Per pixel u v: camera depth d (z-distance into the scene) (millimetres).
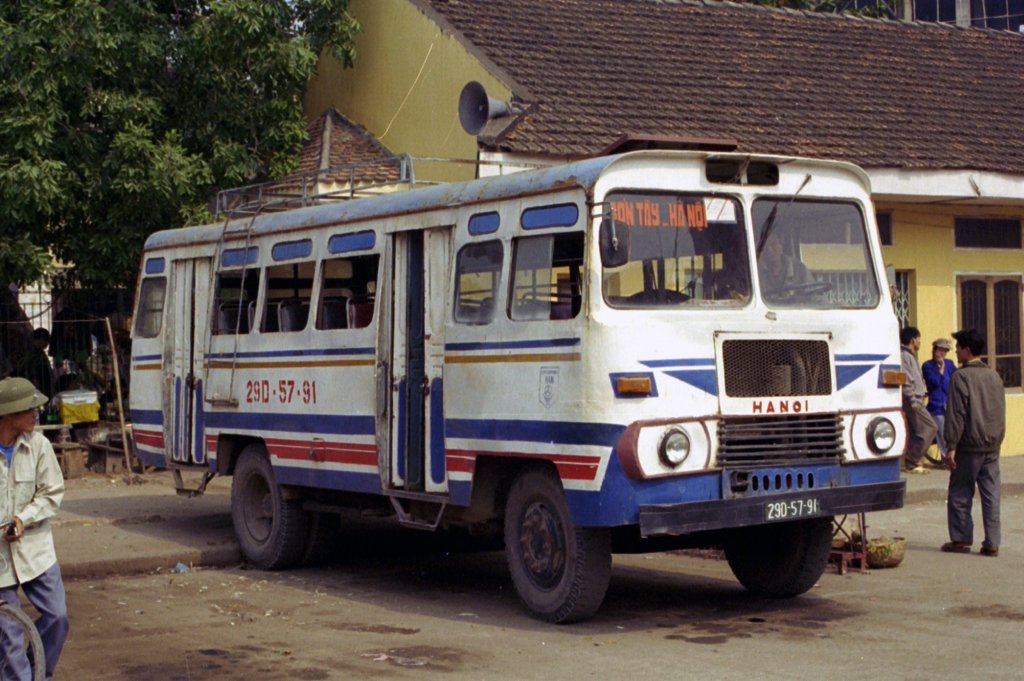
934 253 18391
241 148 17125
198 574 10953
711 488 8078
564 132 15445
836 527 10594
